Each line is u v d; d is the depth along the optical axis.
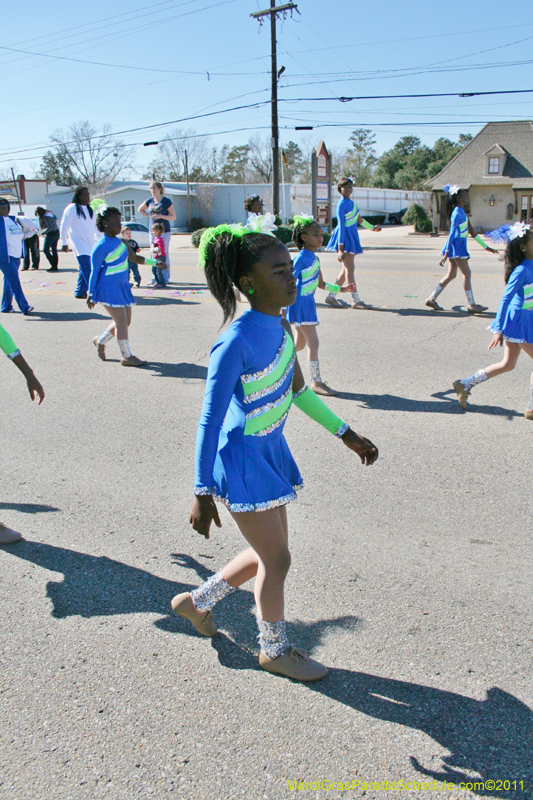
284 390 2.38
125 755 2.22
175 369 7.36
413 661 2.65
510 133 41.09
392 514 3.90
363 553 3.48
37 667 2.67
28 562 3.48
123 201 51.22
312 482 4.38
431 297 10.38
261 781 2.11
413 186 77.00
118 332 7.36
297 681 2.56
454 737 2.27
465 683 2.52
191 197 53.84
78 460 4.84
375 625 2.88
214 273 2.34
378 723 2.34
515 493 4.14
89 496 4.26
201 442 2.22
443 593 3.11
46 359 7.96
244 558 2.63
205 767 2.16
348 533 3.70
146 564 3.44
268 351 2.29
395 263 18.22
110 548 3.61
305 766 2.16
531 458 4.68
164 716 2.39
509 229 5.18
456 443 5.01
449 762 2.17
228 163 94.50
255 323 2.29
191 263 19.31
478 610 2.97
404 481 4.36
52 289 13.92
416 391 6.36
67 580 3.31
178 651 2.76
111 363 7.67
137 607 3.08
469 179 40.44
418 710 2.39
